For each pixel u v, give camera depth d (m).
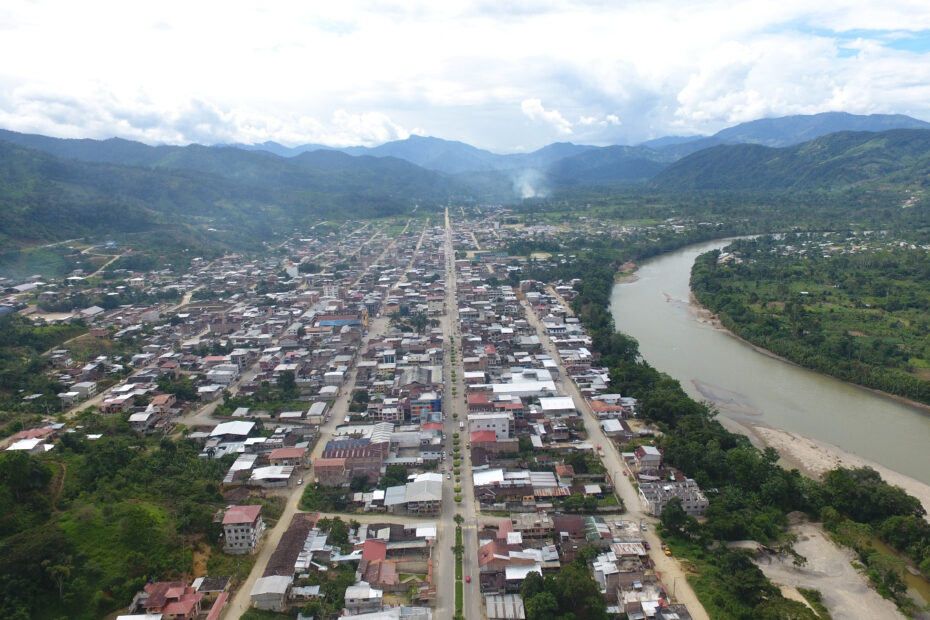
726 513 166.38
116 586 135.00
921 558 150.00
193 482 177.12
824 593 142.88
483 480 181.25
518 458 199.75
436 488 174.12
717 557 150.88
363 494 177.88
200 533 155.50
